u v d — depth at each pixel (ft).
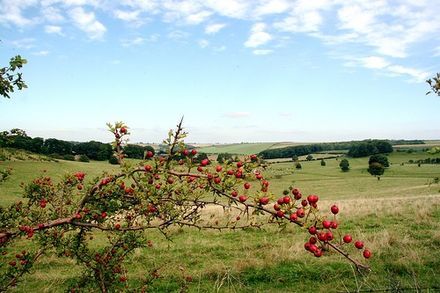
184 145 12.43
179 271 30.94
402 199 86.69
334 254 32.01
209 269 30.50
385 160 309.83
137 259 34.63
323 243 10.08
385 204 71.92
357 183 237.25
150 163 12.61
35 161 154.61
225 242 41.57
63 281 27.84
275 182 225.35
